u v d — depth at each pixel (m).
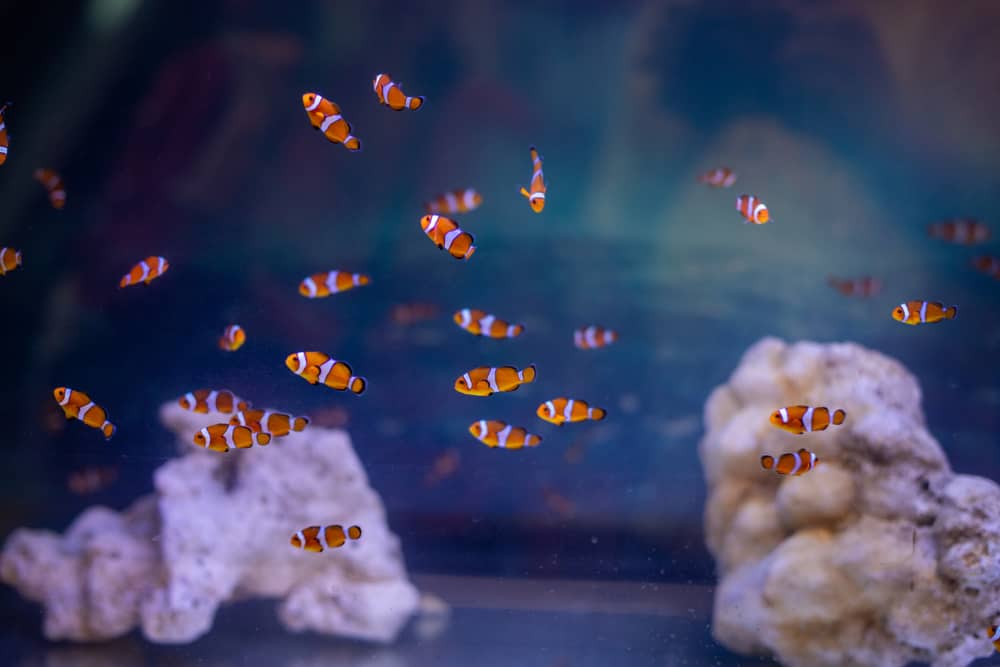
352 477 0.99
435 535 1.04
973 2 1.77
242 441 0.84
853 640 0.87
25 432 1.23
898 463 0.88
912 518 0.87
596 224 1.93
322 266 1.77
